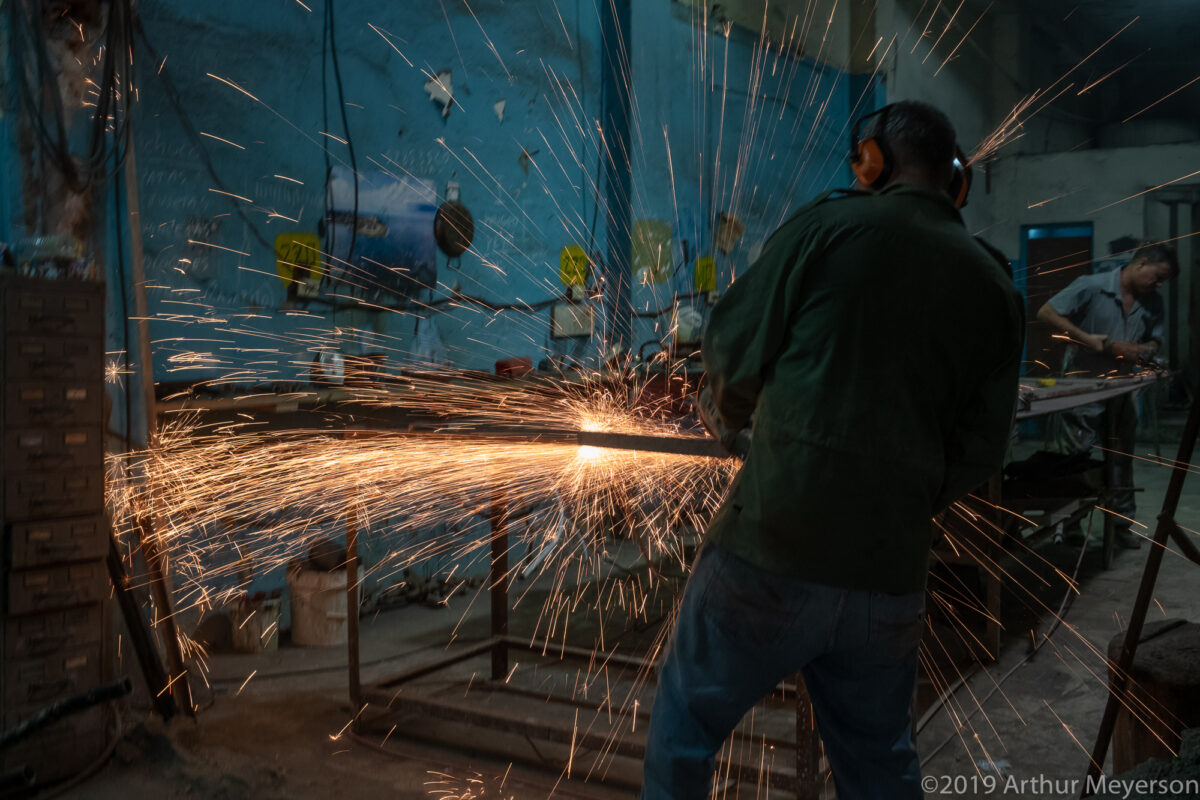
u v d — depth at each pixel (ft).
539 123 19.66
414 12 16.71
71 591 9.51
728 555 6.05
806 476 5.72
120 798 9.11
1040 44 47.26
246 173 14.12
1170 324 41.55
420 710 10.34
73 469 9.51
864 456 5.70
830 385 5.75
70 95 10.66
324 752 10.23
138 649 10.52
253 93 14.20
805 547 5.73
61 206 10.64
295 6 14.73
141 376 11.46
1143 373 20.63
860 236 5.83
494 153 18.53
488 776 9.70
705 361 6.34
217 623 13.60
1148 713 8.59
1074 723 11.05
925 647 13.14
